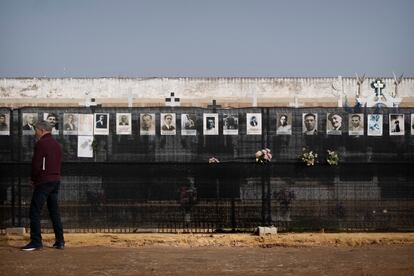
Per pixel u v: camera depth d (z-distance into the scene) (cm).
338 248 1270
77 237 1354
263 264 1072
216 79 3350
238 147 1412
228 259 1123
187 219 1415
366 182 1420
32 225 1208
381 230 1422
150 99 3275
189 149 1411
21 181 1405
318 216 1416
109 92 3328
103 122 1408
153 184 1413
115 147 1408
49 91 3334
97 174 1412
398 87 3319
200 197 1413
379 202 1421
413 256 1159
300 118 1411
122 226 1414
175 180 1414
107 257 1133
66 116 1404
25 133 1404
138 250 1226
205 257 1145
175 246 1298
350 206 1417
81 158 1407
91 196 1412
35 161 1201
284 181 1412
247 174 1411
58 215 1231
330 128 1411
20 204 1401
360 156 1414
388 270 1019
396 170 1421
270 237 1345
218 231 1411
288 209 1412
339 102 3216
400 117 1420
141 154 1409
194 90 3344
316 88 3353
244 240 1330
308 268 1035
